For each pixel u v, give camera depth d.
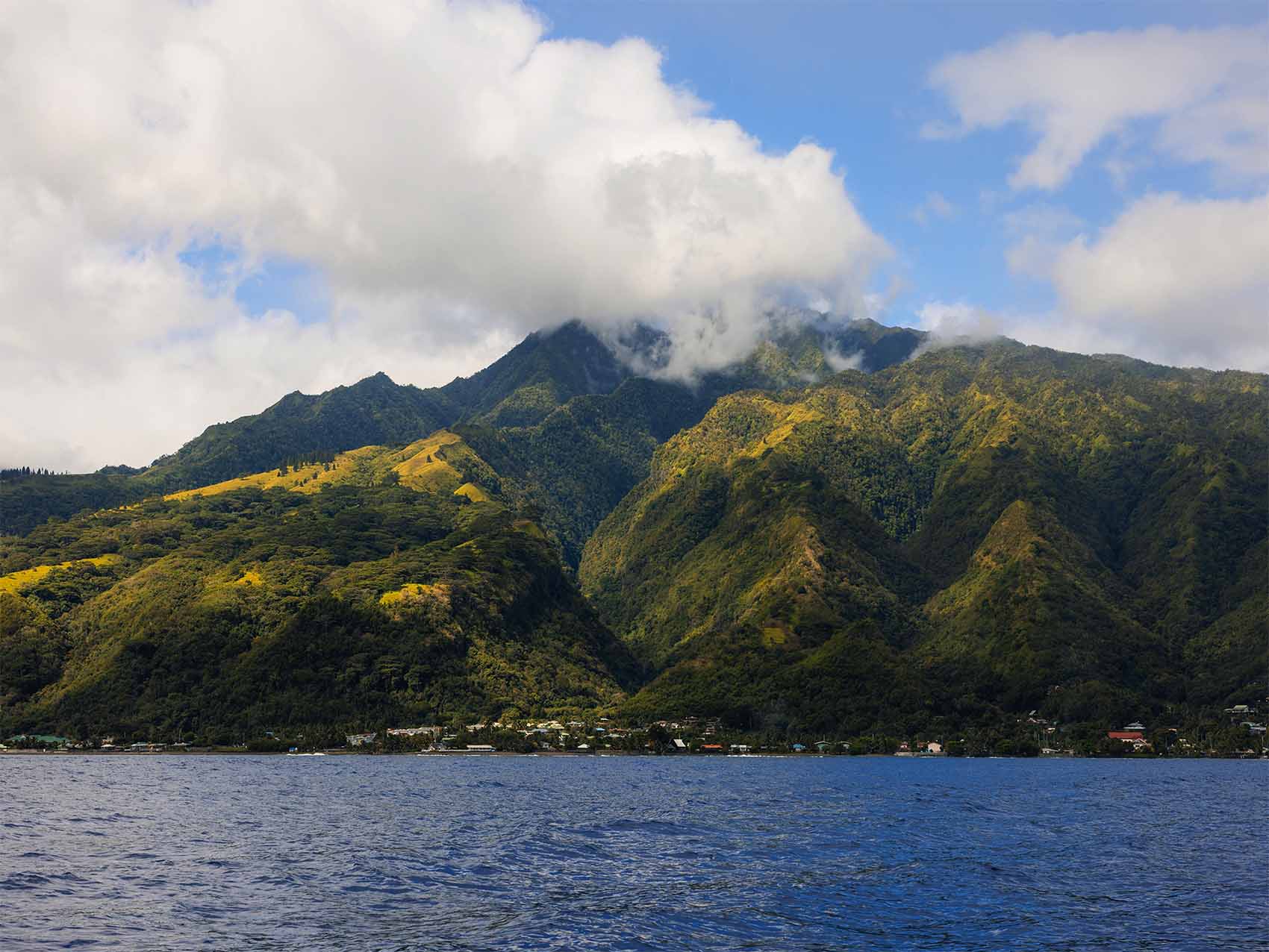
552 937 72.50
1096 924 78.56
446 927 75.31
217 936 72.19
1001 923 78.69
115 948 69.12
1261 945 72.81
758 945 71.44
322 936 72.50
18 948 68.75
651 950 69.62
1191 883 96.81
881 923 78.31
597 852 113.06
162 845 116.19
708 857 110.62
